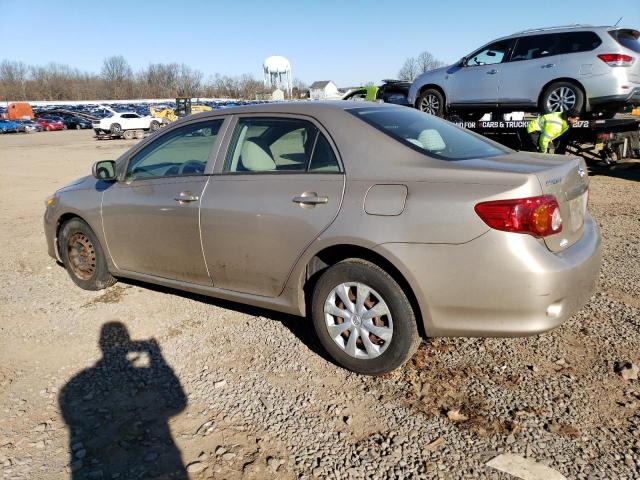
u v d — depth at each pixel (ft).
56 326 13.88
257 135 12.23
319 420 9.63
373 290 10.35
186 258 13.12
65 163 60.03
